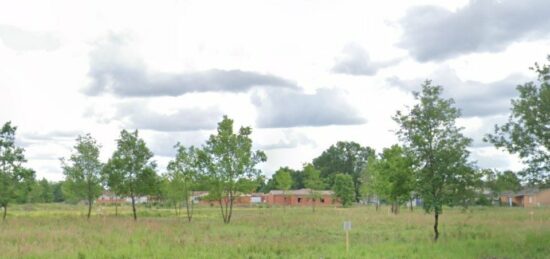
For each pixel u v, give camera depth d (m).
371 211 63.28
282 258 18.89
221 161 42.06
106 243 23.28
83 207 83.38
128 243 23.39
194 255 19.45
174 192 47.53
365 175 73.44
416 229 32.75
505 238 24.52
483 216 45.59
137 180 44.22
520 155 21.11
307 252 20.39
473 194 23.88
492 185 23.30
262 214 57.00
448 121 24.34
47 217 46.97
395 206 57.81
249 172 42.66
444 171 23.75
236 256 19.30
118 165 43.75
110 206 88.31
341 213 58.25
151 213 58.50
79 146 46.81
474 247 21.42
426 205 23.94
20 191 41.19
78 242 23.41
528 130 20.75
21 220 40.62
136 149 44.59
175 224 36.78
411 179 24.59
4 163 40.47
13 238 24.98
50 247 21.33
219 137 42.16
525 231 27.69
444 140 24.06
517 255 19.39
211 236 27.00
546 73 20.98
